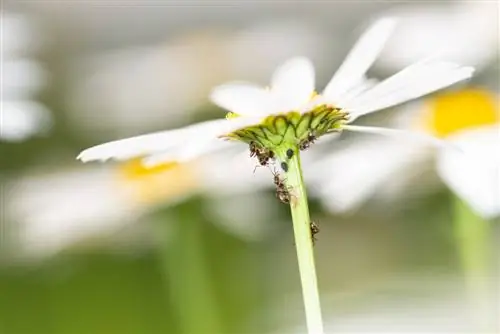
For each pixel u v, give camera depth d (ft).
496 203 1.27
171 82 1.87
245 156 1.44
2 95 1.36
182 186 1.39
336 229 1.61
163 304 1.49
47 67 1.87
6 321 1.48
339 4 2.05
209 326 1.35
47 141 1.63
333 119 0.93
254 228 1.57
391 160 1.43
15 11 2.06
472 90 1.42
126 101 1.86
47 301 1.50
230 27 2.16
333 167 1.46
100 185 1.46
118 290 1.49
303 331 1.43
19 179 1.56
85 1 2.10
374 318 1.32
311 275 0.90
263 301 1.53
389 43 1.72
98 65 1.93
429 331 1.29
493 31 1.62
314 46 2.03
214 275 1.54
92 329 1.49
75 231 1.48
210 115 1.86
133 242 1.48
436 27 1.68
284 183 0.92
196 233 1.38
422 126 1.39
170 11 2.17
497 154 1.31
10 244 1.50
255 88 0.92
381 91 0.93
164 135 0.91
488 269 1.28
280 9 2.16
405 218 1.48
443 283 1.34
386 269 1.48
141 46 2.12
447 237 1.42
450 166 1.31
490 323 1.27
